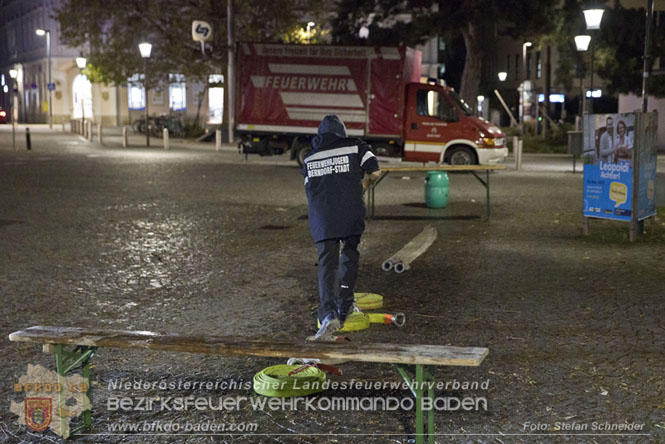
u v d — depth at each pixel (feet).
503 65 207.62
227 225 40.45
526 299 24.16
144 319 21.91
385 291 25.36
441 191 47.96
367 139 73.87
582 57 109.81
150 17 120.26
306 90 74.54
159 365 17.80
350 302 19.98
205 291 25.46
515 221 42.50
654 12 123.03
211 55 121.08
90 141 120.47
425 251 32.94
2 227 38.81
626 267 29.30
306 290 25.61
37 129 169.48
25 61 238.48
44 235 36.55
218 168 76.07
